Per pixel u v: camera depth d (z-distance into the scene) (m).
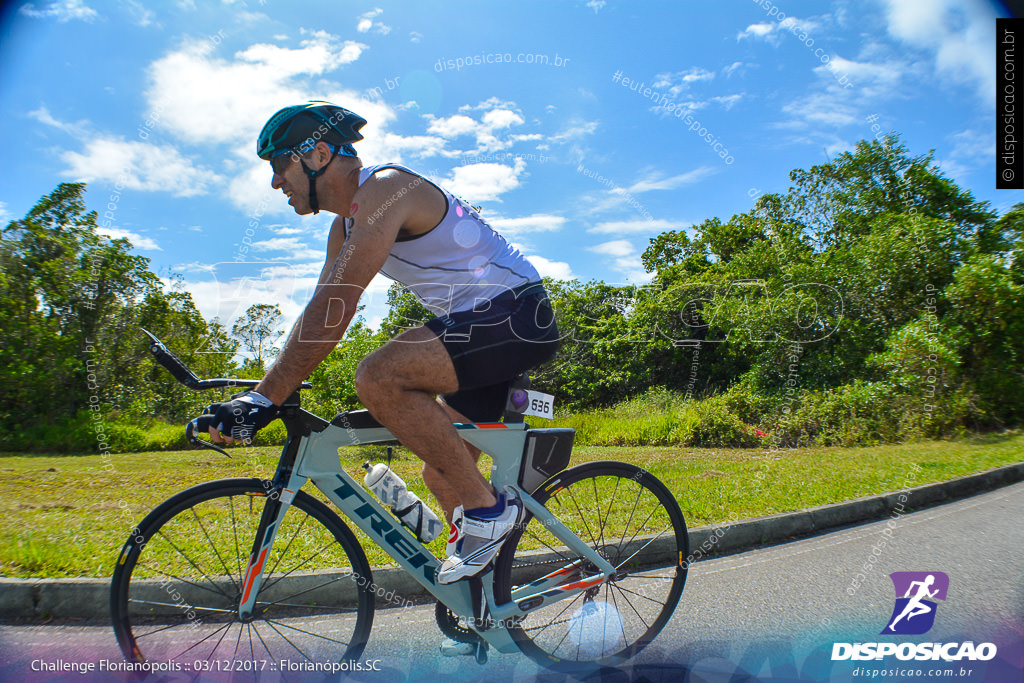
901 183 13.83
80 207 13.71
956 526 4.16
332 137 1.86
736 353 14.37
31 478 6.23
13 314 13.24
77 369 13.15
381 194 1.79
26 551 3.10
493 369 1.98
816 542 3.88
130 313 13.40
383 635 2.51
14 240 13.31
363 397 1.86
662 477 5.61
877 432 9.25
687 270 16.61
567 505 2.53
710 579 3.18
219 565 2.35
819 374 11.90
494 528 2.00
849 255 12.46
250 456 8.45
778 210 14.35
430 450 1.90
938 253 11.49
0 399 12.85
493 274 2.01
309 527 2.57
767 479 5.43
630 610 2.70
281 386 1.76
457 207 1.97
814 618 2.66
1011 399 9.62
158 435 12.40
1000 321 9.88
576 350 15.24
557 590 2.25
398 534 2.09
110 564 2.99
